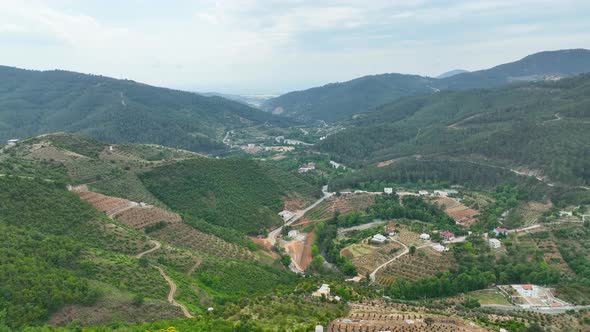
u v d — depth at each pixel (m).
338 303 138.50
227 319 118.56
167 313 124.44
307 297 142.62
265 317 119.50
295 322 115.62
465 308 157.50
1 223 149.25
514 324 134.88
